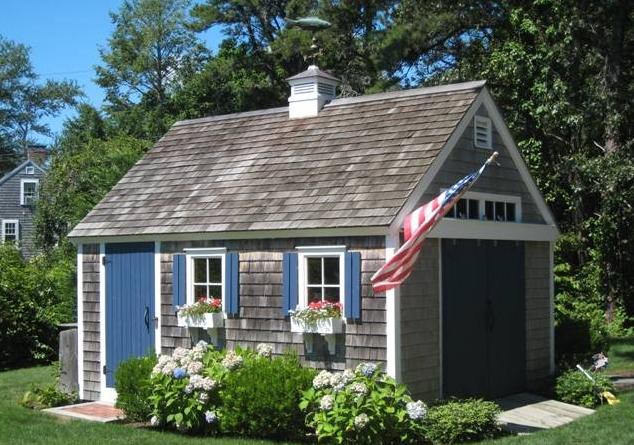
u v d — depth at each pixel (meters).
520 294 14.35
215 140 16.03
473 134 13.45
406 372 11.62
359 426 9.95
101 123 51.91
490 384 13.41
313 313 11.91
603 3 22.59
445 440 10.64
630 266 23.67
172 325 13.84
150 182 15.55
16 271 20.58
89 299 14.95
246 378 11.05
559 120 22.72
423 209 11.05
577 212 24.55
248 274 12.99
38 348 20.30
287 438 10.98
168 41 52.72
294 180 13.53
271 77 41.62
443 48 29.53
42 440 11.09
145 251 14.24
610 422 11.59
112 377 14.52
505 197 14.13
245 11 40.84
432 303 12.24
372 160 13.06
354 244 11.87
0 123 70.75
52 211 31.09
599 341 16.59
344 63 32.84
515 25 24.75
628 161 21.44
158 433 11.50
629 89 23.12
